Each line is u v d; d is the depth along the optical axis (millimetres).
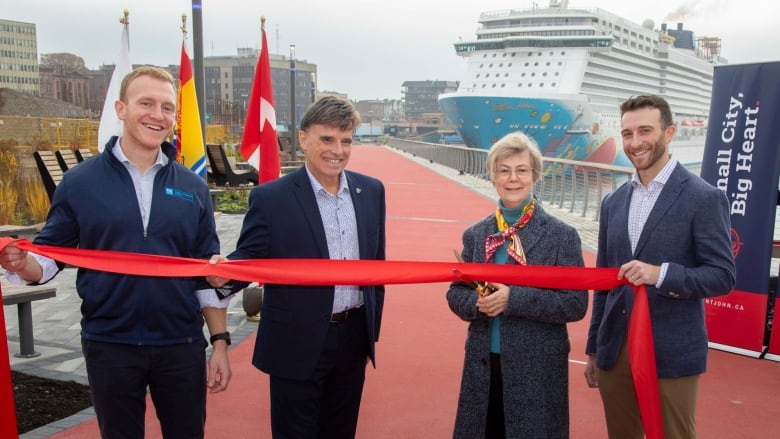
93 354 2666
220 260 2770
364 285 2875
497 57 44094
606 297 3252
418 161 37781
